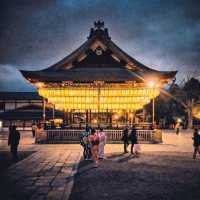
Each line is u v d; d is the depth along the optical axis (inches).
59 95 1245.7
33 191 400.8
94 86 1214.3
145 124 1255.5
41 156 777.6
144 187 430.0
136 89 1211.2
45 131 1203.2
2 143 1275.8
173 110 3223.4
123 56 1280.8
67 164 639.8
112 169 581.6
